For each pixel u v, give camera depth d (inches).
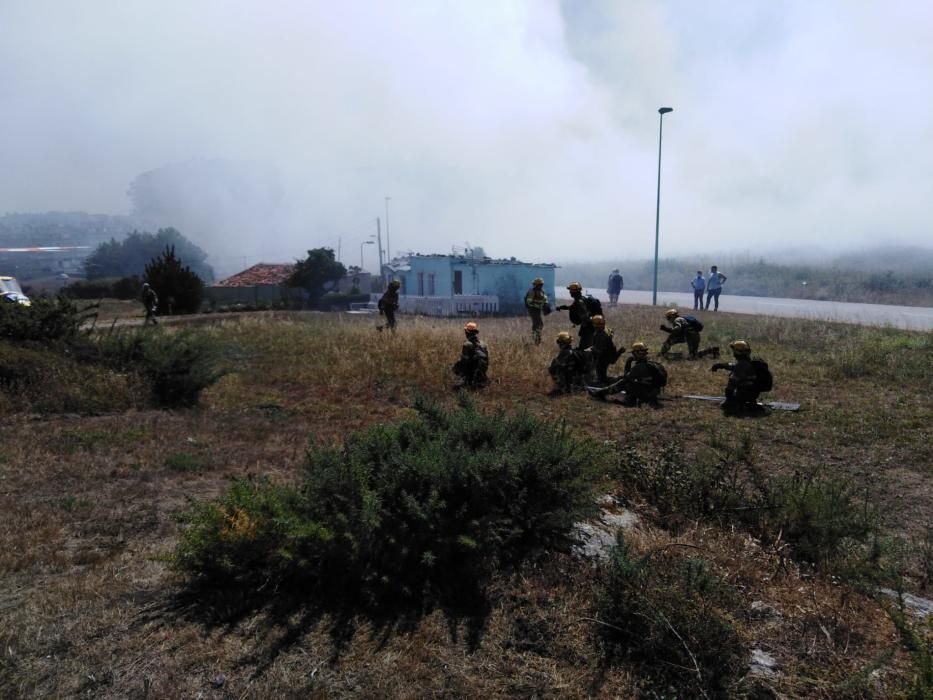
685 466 201.5
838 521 160.1
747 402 309.9
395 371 421.4
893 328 621.0
